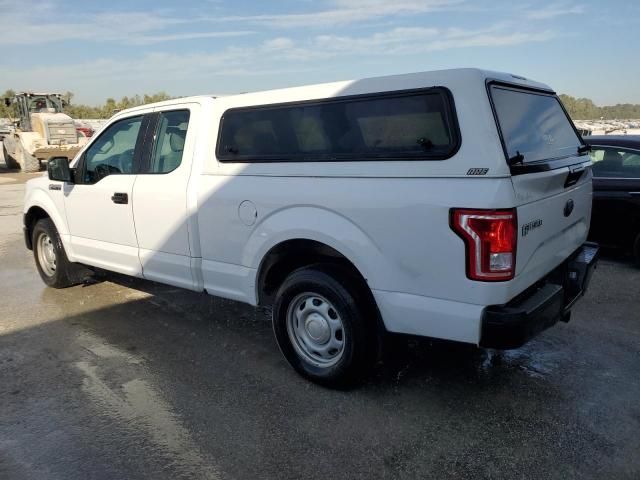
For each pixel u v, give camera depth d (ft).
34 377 12.61
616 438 9.75
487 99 9.24
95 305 17.72
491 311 9.23
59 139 71.82
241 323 15.87
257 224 12.01
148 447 9.78
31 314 16.98
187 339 14.74
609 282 18.65
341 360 11.10
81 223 17.02
